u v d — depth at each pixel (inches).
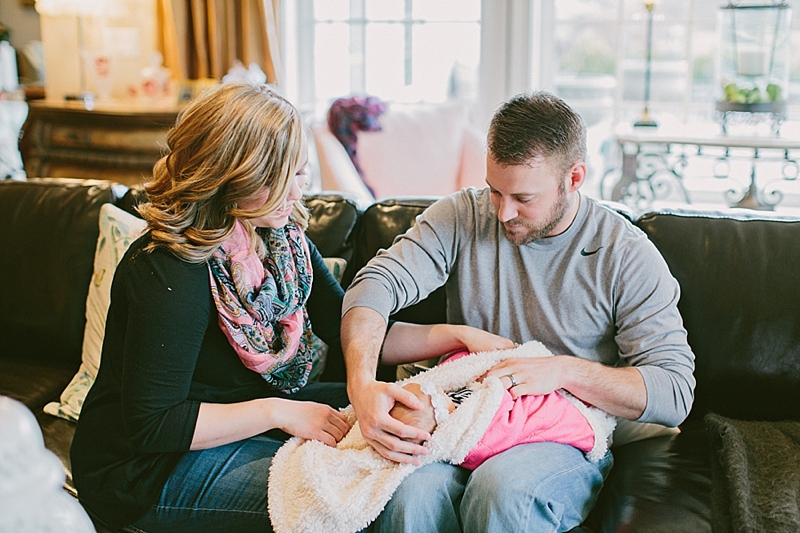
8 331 82.0
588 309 61.3
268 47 154.8
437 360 68.7
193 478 54.5
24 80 171.8
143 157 138.5
